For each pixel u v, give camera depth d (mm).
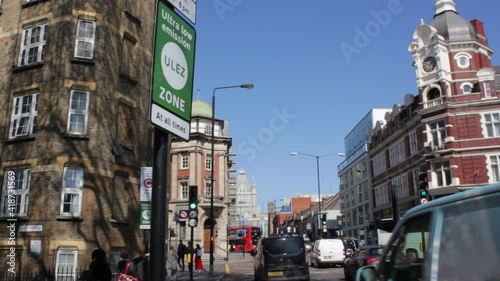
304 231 103875
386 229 32875
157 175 3867
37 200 16438
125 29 19703
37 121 17266
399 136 44688
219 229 51562
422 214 3678
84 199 16719
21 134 17688
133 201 19125
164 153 3932
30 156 17016
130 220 18859
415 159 39906
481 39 37875
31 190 16609
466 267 2984
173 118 4051
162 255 3768
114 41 18891
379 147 51656
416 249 3709
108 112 18125
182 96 4242
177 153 52562
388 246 4344
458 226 3141
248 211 147500
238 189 150250
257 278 19797
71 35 17844
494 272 2764
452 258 3131
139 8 20984
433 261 3309
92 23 18359
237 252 68188
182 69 4289
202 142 52906
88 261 16375
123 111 19297
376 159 53750
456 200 3232
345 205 70812
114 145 18250
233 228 69688
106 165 17734
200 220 49969
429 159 36438
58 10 18234
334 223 79625
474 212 3020
